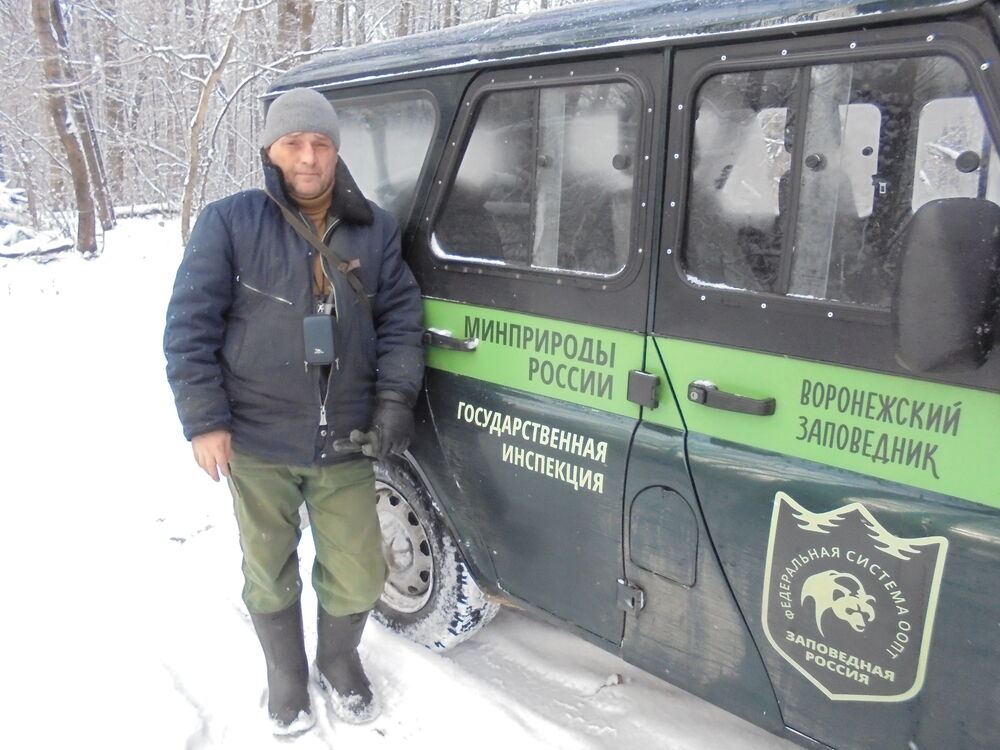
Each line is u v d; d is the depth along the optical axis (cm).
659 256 187
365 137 269
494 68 220
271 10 1541
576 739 238
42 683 257
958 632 151
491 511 240
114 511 386
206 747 237
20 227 1594
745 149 172
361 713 247
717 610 189
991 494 145
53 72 1375
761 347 172
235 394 221
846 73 158
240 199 216
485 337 231
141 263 1311
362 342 227
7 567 330
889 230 156
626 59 188
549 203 211
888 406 156
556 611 231
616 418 201
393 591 288
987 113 142
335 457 228
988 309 133
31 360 662
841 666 170
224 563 337
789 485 170
